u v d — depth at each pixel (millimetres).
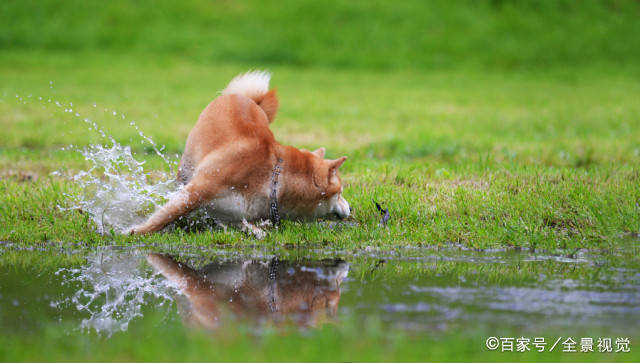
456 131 28859
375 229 13445
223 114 13383
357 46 75812
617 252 12078
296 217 13766
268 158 12969
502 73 66562
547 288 9664
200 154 13305
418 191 15898
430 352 7297
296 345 7500
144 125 29344
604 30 83750
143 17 80625
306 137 26625
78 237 12812
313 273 10625
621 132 28109
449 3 88062
